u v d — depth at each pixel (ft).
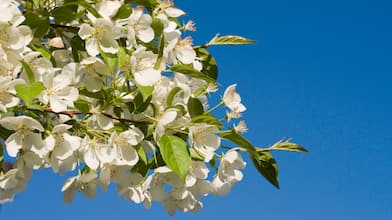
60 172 3.00
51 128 2.99
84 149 2.97
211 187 3.22
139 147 3.03
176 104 3.12
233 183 3.32
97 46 3.00
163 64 3.10
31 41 3.06
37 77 2.94
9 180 2.91
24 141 2.90
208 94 3.47
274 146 3.30
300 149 3.30
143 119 3.09
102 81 3.05
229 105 3.39
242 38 3.49
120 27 3.04
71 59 3.21
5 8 2.84
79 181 3.05
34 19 2.99
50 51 3.22
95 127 3.07
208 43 3.51
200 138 3.02
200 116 2.99
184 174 2.84
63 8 3.04
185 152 2.87
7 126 2.86
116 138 2.97
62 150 2.94
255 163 3.32
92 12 3.02
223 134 3.02
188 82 3.38
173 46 3.13
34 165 2.94
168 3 3.38
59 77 2.97
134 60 2.97
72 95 2.97
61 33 3.15
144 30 3.10
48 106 3.00
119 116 3.10
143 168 3.09
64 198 3.08
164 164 3.13
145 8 3.33
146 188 3.06
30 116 2.98
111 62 2.97
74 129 3.04
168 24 3.22
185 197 3.19
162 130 2.96
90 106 3.06
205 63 3.56
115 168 3.05
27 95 2.73
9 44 2.87
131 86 3.22
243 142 3.01
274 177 3.33
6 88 2.85
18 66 2.90
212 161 3.21
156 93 3.14
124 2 3.23
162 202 3.21
